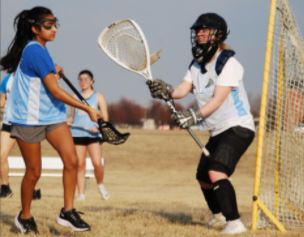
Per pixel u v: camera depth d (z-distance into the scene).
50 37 11.84
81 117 20.97
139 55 12.63
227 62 12.26
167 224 13.82
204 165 13.19
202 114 12.22
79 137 21.06
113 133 12.05
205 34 12.30
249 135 12.51
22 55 11.62
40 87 11.53
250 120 12.56
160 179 38.22
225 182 12.34
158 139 52.66
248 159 43.16
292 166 13.60
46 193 26.94
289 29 13.48
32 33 11.82
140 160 46.16
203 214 15.86
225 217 12.59
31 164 11.88
